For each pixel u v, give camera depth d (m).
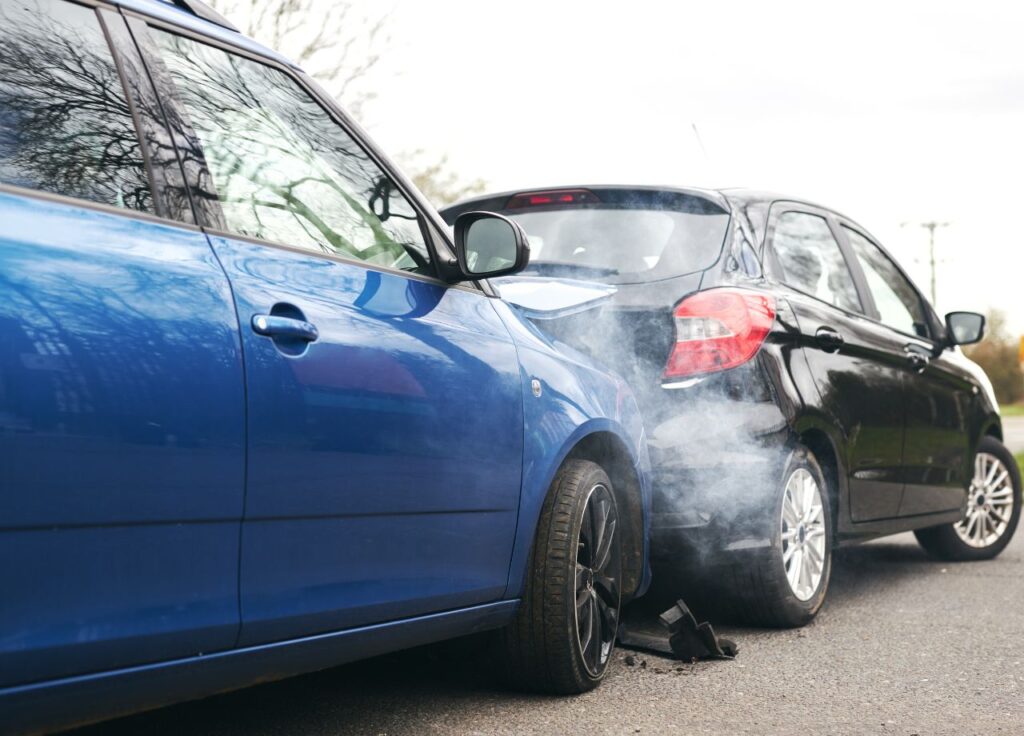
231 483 2.27
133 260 2.17
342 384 2.55
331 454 2.51
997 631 4.59
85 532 2.01
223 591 2.29
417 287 2.98
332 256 2.72
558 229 4.65
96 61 2.30
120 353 2.06
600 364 3.91
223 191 2.47
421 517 2.83
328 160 2.88
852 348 5.02
